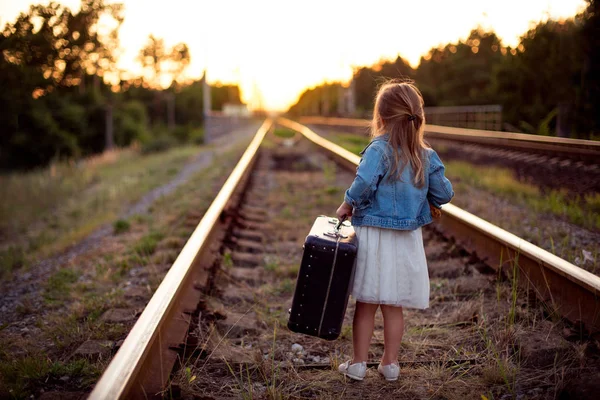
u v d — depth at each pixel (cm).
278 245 585
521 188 809
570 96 1525
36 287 523
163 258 537
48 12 2378
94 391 213
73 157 2556
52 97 2633
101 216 955
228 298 422
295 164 1373
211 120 2772
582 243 521
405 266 277
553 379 282
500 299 388
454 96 4247
